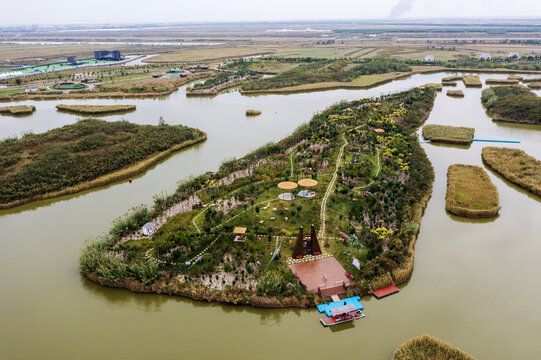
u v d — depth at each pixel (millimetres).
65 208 89250
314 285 60344
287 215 79875
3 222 83625
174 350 51219
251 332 54375
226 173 101312
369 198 83000
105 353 50750
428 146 129750
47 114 176625
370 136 126188
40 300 60531
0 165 102688
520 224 80812
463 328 53781
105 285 63094
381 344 51406
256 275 62281
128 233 75000
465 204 85938
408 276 63844
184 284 61125
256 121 160875
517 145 129125
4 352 50969
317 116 154500
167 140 127500
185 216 79938
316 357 49688
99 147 118062
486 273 65375
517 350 50094
